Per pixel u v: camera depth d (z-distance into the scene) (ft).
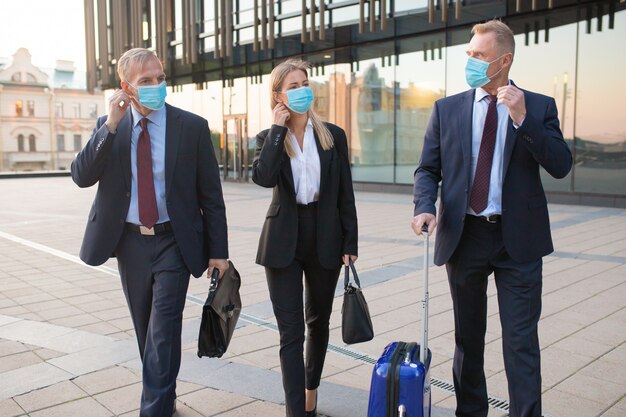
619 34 37.27
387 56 50.72
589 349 12.25
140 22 66.18
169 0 64.75
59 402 9.90
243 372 11.21
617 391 10.18
